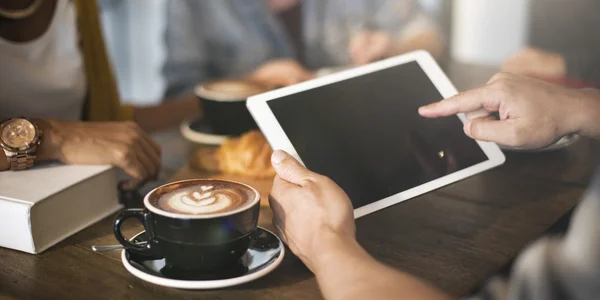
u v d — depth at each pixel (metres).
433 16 2.65
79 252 0.80
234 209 0.69
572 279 0.48
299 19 2.54
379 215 0.94
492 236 0.86
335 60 2.56
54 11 1.37
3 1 1.25
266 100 0.87
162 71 2.31
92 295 0.69
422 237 0.86
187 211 0.68
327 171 0.84
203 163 1.13
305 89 0.91
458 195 1.01
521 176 1.10
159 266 0.72
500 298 0.55
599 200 0.49
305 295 0.70
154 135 1.35
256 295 0.70
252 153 1.08
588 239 0.48
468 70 1.86
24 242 0.80
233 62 2.39
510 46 2.72
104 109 1.52
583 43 2.59
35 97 1.34
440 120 0.96
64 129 0.97
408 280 0.64
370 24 2.54
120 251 0.81
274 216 0.78
